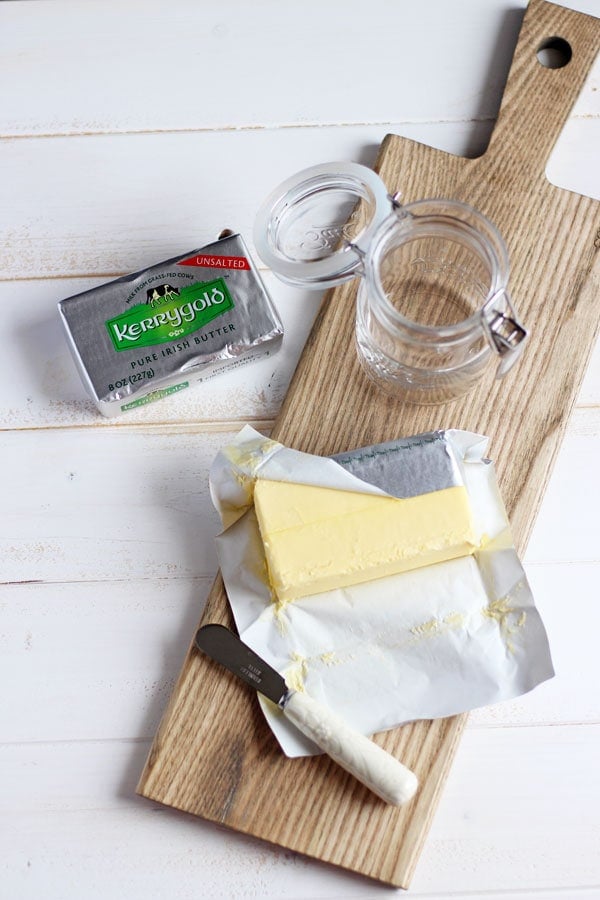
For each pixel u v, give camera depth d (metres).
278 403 0.91
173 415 0.91
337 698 0.80
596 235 0.89
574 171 0.95
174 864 0.83
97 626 0.88
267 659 0.81
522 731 0.85
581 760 0.85
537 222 0.89
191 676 0.82
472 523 0.80
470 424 0.86
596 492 0.89
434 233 0.81
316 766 0.80
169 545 0.89
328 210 0.87
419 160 0.91
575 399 0.86
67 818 0.84
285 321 0.93
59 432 0.91
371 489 0.80
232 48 0.98
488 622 0.81
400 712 0.79
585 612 0.87
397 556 0.79
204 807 0.80
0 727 0.86
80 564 0.89
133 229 0.95
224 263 0.87
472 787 0.84
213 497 0.84
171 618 0.88
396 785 0.75
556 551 0.88
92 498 0.90
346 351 0.88
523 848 0.83
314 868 0.82
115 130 0.97
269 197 0.85
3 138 0.97
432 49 0.98
